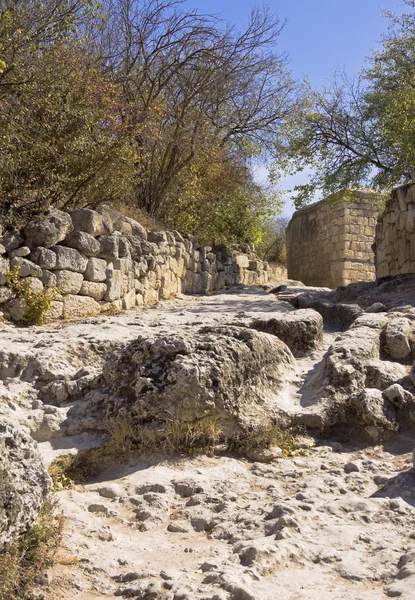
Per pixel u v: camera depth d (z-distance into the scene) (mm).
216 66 18000
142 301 13648
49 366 6082
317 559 3293
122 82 15828
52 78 11172
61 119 11672
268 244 35844
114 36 17453
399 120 16625
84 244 11156
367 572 3148
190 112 18391
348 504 3918
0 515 3000
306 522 3686
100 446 4969
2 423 3367
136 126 13531
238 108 20375
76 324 9750
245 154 21266
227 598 2855
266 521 3723
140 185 17969
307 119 19453
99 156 12227
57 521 3650
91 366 6211
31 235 10453
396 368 6023
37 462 3381
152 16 17594
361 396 5309
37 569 3039
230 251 21344
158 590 2961
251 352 5594
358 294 10672
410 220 12914
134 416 5082
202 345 5348
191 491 4281
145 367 5250
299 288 18141
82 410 5340
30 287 9875
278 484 4418
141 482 4371
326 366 5906
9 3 10586
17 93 10859
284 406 5445
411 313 7652
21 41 10469
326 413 5336
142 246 13961
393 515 3795
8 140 10477
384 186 18812
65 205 12336
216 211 21469
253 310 11445
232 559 3275
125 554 3441
